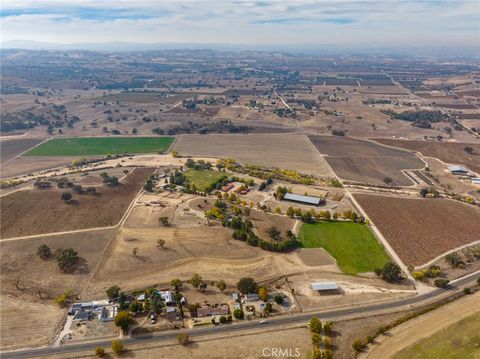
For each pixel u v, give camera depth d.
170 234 157.50
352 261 140.88
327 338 101.19
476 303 116.31
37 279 128.88
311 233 160.38
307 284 127.00
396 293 122.56
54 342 102.12
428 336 102.50
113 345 96.69
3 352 98.94
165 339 102.50
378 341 101.12
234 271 133.62
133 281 127.94
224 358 95.31
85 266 136.25
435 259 143.00
